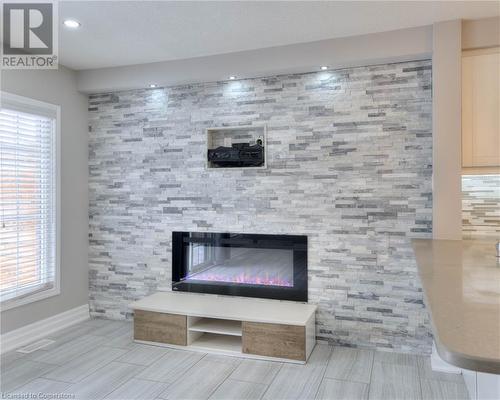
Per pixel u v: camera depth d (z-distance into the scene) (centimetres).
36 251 375
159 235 414
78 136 423
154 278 416
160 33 320
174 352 345
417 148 333
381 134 342
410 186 335
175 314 351
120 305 428
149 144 415
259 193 379
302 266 366
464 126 298
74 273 419
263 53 355
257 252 381
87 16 289
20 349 348
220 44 345
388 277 342
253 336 330
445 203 299
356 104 348
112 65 400
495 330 87
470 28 298
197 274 402
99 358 331
